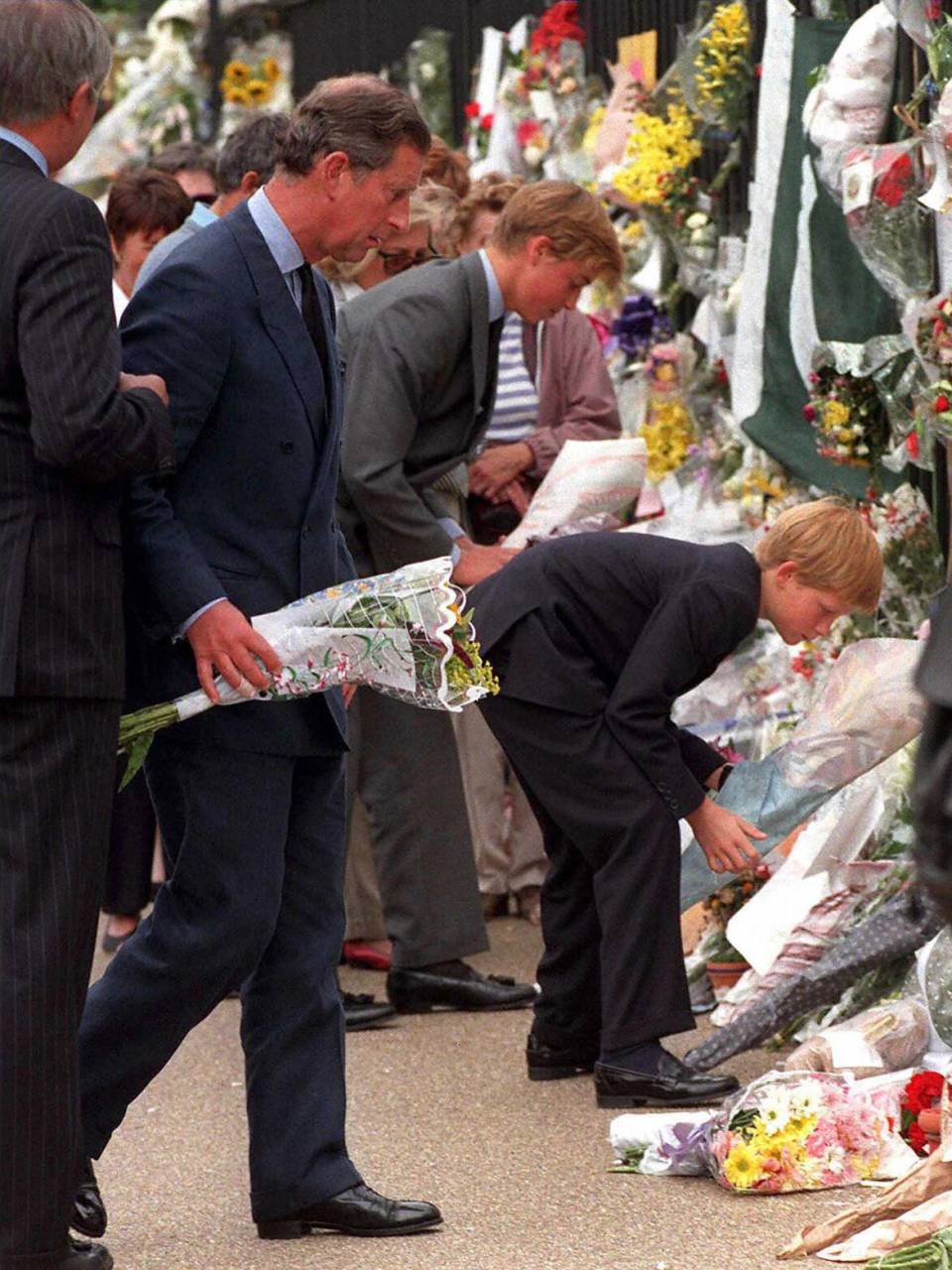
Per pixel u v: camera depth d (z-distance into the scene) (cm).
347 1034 1576
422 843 1623
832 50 1648
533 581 1341
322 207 1048
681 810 1296
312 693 1036
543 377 1878
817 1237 1024
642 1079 1303
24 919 953
